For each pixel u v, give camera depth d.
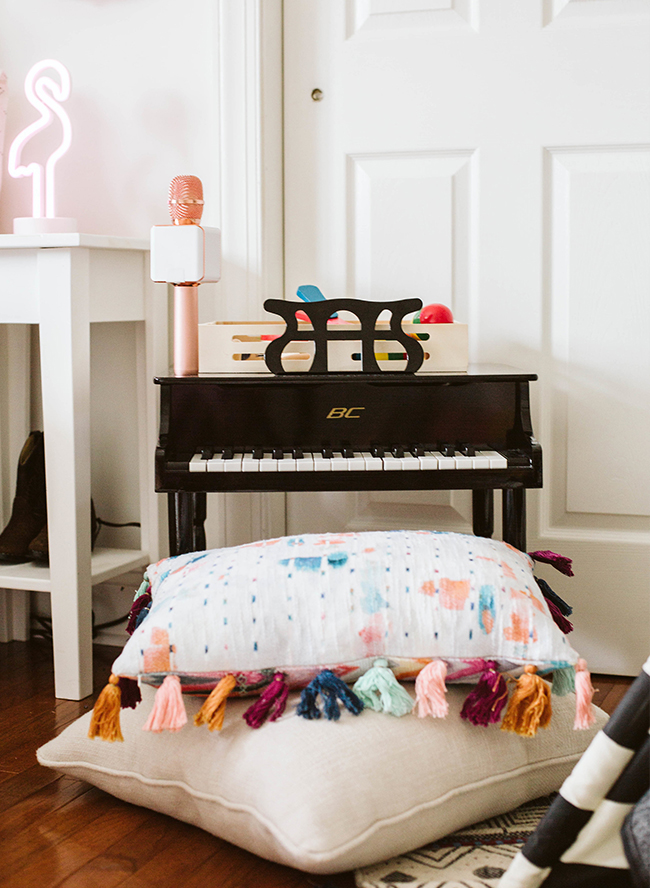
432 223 1.95
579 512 1.93
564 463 1.93
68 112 2.09
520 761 1.27
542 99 1.87
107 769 1.32
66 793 1.38
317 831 1.06
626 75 1.84
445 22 1.91
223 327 1.68
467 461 1.50
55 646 1.78
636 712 0.87
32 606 2.20
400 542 1.34
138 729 1.31
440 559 1.30
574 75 1.86
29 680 1.89
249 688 1.26
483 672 1.23
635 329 1.88
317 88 1.99
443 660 1.24
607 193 1.86
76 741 1.36
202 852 1.21
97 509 2.16
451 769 1.20
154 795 1.27
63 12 2.07
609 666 1.94
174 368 1.69
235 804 1.16
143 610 1.52
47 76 2.11
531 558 1.55
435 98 1.92
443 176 1.93
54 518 1.76
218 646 1.23
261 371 1.69
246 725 1.24
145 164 2.05
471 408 1.58
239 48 1.92
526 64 1.87
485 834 1.24
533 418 1.93
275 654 1.24
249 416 1.58
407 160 1.96
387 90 1.95
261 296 1.97
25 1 2.10
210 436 1.58
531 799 1.32
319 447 1.58
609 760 0.88
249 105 1.93
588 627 1.94
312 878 1.14
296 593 1.26
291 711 1.25
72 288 1.70
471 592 1.25
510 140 1.90
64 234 1.66
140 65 2.03
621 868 0.91
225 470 1.50
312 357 1.66
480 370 1.69
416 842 1.16
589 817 0.90
